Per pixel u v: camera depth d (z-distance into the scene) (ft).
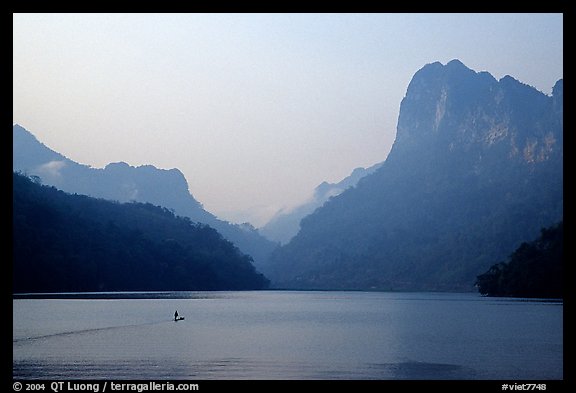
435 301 613.52
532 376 171.63
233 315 403.95
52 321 325.62
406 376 173.17
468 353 214.28
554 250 542.57
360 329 304.71
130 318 354.13
